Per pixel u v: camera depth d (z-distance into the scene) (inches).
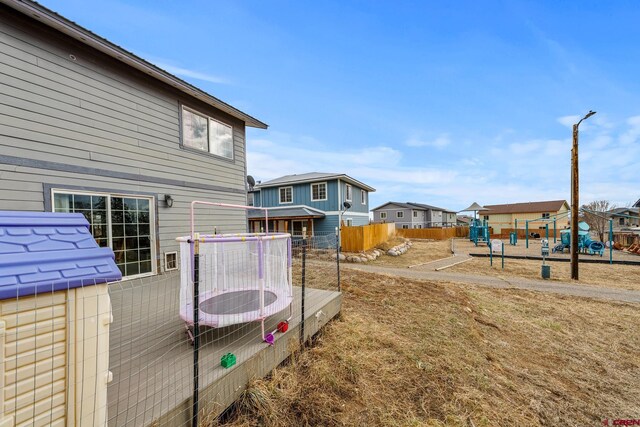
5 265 43.1
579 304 234.8
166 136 237.3
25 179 158.1
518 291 275.3
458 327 171.6
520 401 108.5
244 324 120.0
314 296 168.1
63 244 53.7
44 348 45.9
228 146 304.7
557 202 1314.0
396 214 1481.3
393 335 153.9
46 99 166.7
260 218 637.3
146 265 220.2
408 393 105.7
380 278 297.9
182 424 69.6
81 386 50.2
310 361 118.8
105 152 195.0
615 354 151.2
